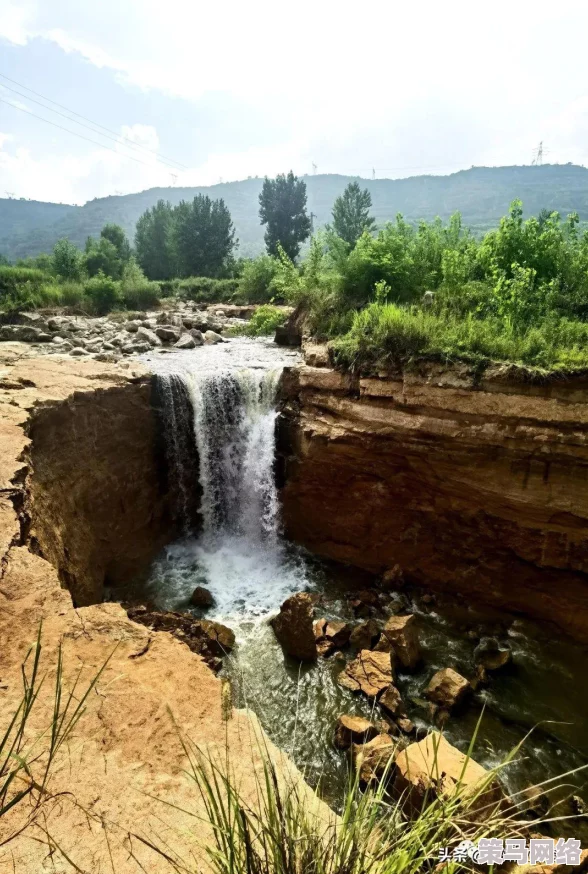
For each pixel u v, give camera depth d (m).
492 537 8.46
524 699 6.93
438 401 8.19
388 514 9.49
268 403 10.60
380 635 7.78
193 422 10.86
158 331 15.95
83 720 2.78
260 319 18.69
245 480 11.07
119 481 9.64
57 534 7.06
